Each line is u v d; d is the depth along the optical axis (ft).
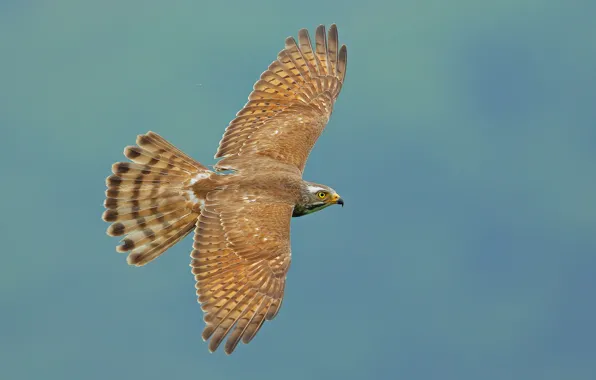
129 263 49.24
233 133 55.16
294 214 51.49
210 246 45.80
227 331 42.96
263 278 44.60
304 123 56.03
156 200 49.88
